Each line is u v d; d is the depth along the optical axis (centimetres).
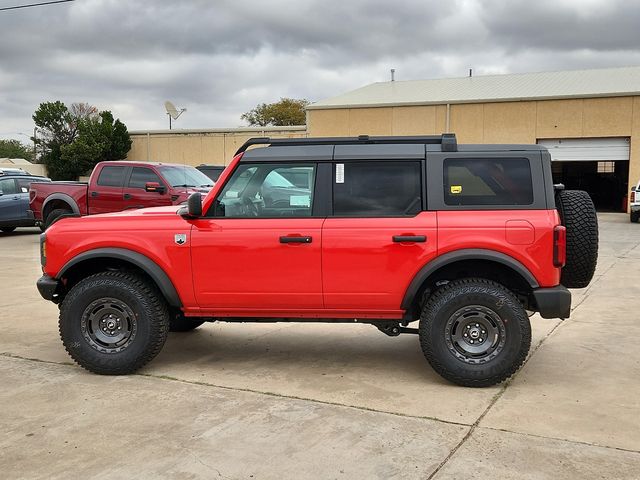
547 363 526
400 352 573
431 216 466
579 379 483
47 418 409
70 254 505
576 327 648
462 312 461
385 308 478
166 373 508
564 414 409
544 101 2817
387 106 3073
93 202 1305
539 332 629
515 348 454
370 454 350
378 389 464
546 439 369
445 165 471
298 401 438
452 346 465
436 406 426
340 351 577
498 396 446
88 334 502
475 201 466
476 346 466
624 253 1246
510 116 2880
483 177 467
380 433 379
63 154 4081
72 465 339
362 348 588
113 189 1281
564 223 480
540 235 451
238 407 426
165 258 493
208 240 487
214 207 497
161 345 507
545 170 464
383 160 478
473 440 367
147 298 496
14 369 520
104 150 3928
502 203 463
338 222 476
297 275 479
